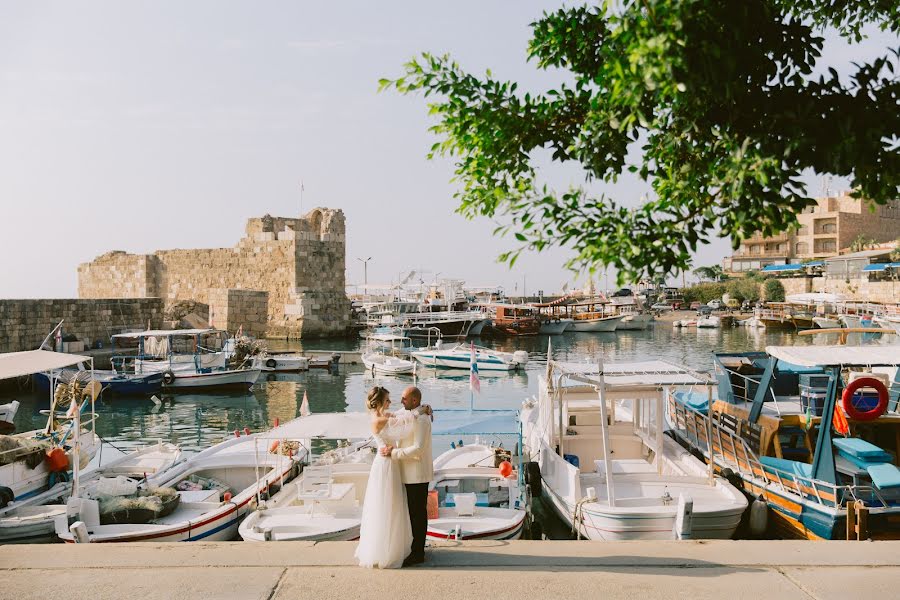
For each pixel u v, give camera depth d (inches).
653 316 3430.1
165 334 1336.1
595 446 560.7
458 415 727.1
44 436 572.1
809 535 418.6
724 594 193.0
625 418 618.5
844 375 567.5
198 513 470.6
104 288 2561.5
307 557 226.8
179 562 221.9
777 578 204.5
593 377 469.4
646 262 146.6
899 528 390.3
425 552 231.5
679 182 161.2
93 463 727.1
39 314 1515.7
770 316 2925.7
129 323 1798.7
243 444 653.3
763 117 153.3
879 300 2706.7
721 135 159.3
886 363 417.7
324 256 2396.7
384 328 2249.0
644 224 151.0
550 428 554.9
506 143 183.2
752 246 4104.3
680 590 196.1
